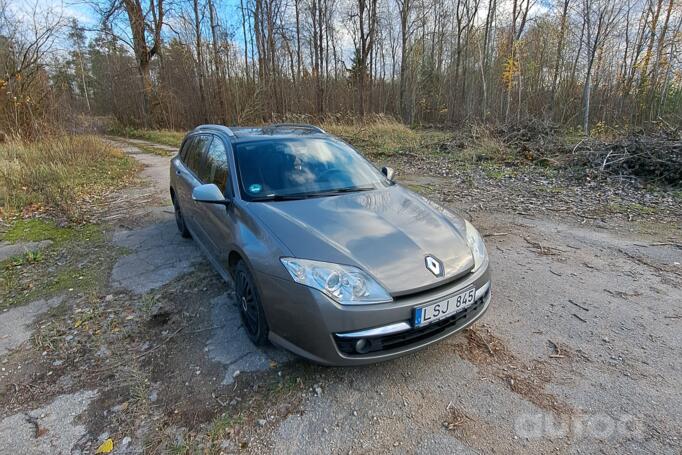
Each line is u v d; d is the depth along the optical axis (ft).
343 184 10.68
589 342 8.79
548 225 17.04
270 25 78.18
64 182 26.89
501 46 83.20
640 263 12.92
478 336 9.10
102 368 8.36
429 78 105.70
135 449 6.31
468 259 8.04
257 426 6.71
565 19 70.23
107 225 18.72
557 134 37.09
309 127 13.89
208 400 7.32
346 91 92.84
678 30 63.31
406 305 6.98
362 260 7.22
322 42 80.94
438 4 98.17
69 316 10.55
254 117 77.25
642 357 8.24
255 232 8.30
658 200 20.11
